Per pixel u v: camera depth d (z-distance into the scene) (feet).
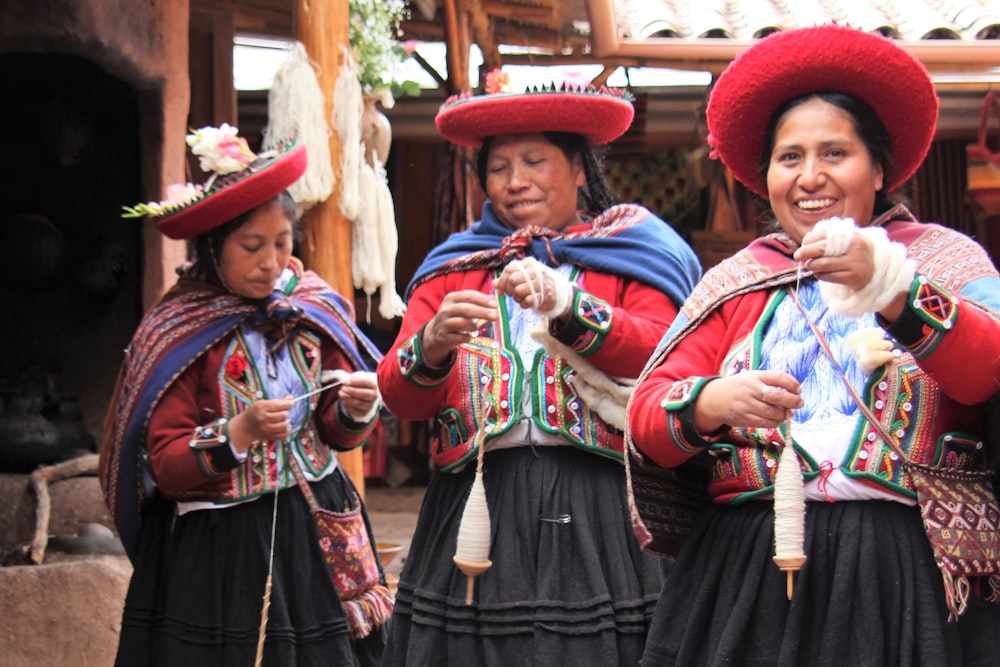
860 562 7.00
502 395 9.76
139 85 18.49
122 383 11.92
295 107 16.42
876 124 7.45
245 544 11.44
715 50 26.53
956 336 6.57
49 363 19.97
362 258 17.25
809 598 7.11
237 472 11.50
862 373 7.25
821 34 7.32
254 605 11.30
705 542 7.70
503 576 9.40
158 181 18.79
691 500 8.22
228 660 11.14
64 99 19.13
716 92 7.94
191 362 11.49
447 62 25.85
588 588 9.35
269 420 11.00
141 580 11.67
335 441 12.14
